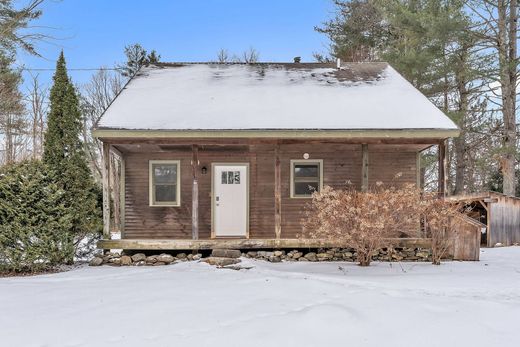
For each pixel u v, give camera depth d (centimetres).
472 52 1639
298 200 1137
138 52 2539
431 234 943
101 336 431
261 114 1027
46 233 842
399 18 1772
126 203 1128
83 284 699
